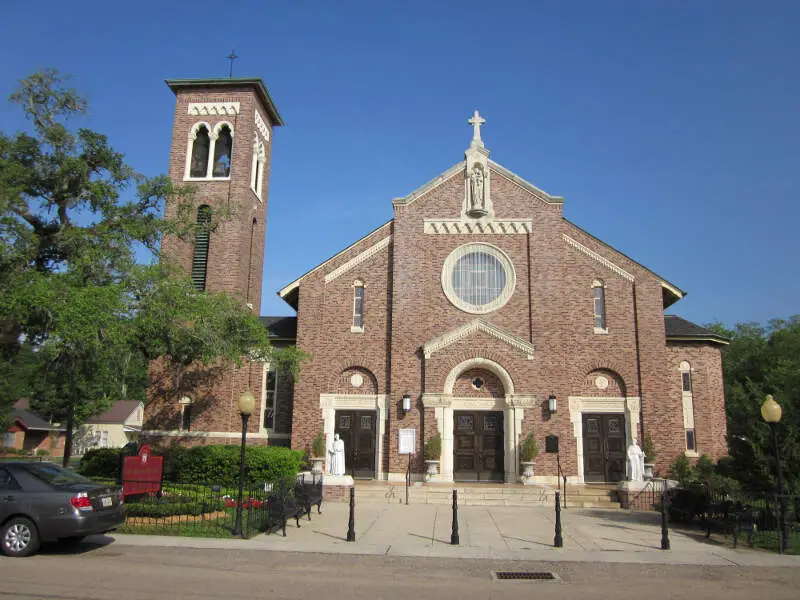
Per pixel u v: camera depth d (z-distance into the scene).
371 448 28.41
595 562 14.45
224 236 31.67
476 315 28.83
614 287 29.42
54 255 25.11
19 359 45.91
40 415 69.19
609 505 24.38
